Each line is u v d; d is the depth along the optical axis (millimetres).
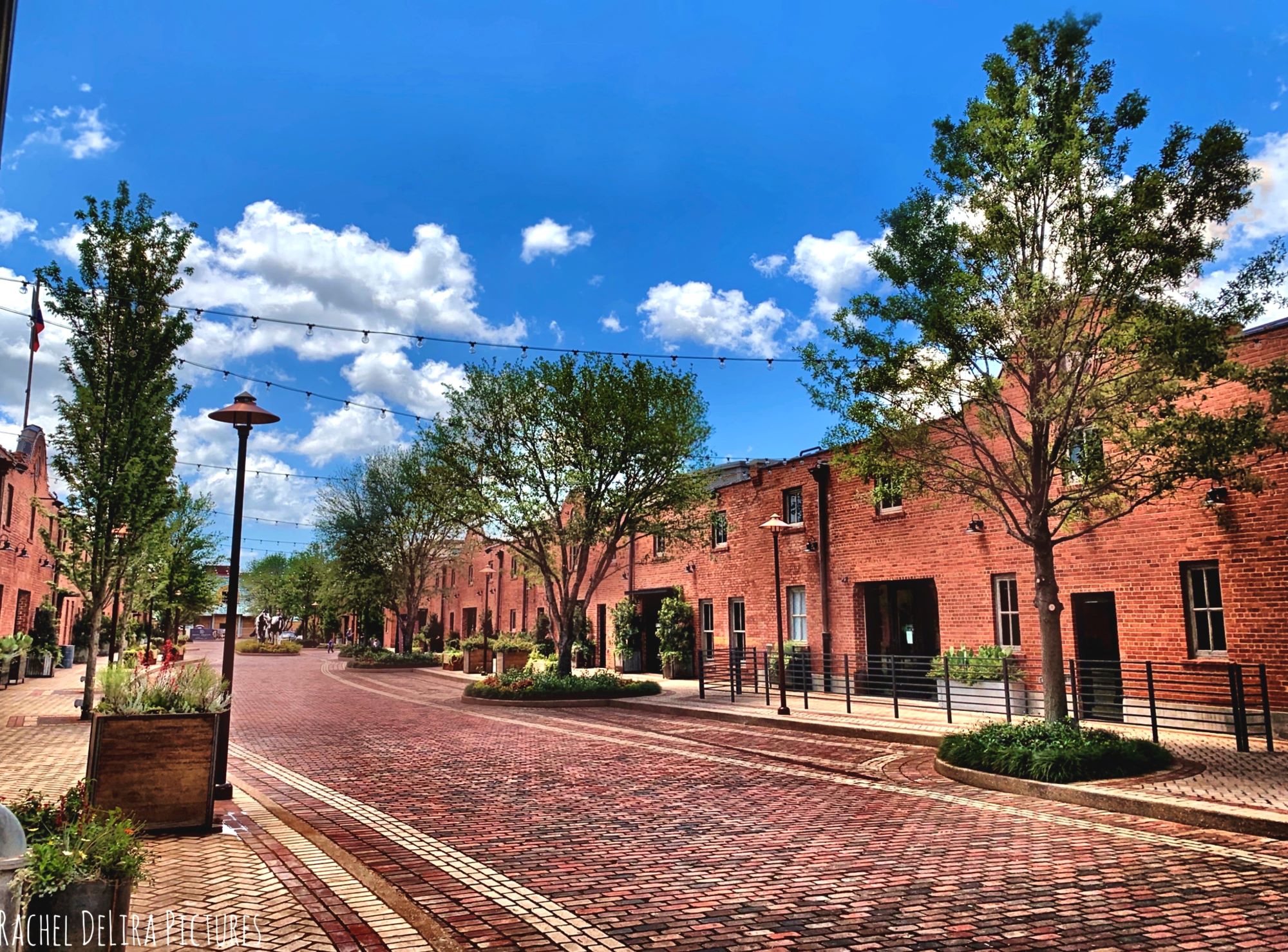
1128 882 5812
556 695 19594
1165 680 12414
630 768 10875
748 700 18141
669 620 24797
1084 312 10406
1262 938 4766
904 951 4633
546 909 5340
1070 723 9859
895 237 10469
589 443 20844
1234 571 11750
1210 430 8961
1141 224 9117
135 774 6895
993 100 10008
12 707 16297
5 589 23219
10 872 3617
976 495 10852
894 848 6840
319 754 12188
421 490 21938
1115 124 9609
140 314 14930
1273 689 11242
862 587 18766
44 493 28156
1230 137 8703
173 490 15969
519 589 36688
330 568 42625
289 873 5859
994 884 5793
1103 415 9695
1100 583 13539
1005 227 9766
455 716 17297
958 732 11641
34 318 16953
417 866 6355
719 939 4824
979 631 15711
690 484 21031
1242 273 8695
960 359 10211
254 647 51500
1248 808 7441
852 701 17156
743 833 7367
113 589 15156
